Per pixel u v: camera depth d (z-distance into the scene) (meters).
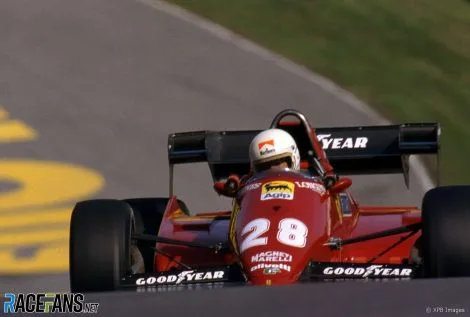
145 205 32.62
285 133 29.56
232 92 60.28
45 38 66.56
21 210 46.25
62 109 58.00
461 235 24.81
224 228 30.62
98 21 68.88
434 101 60.41
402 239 28.98
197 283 26.09
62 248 41.78
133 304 21.77
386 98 60.16
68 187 49.00
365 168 35.16
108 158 52.44
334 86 61.38
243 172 34.97
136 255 29.20
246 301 21.42
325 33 68.00
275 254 25.14
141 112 57.75
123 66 63.38
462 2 77.06
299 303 21.05
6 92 59.97
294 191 27.58
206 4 71.31
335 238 27.89
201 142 33.97
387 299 21.14
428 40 68.50
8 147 53.38
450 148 55.00
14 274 38.97
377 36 68.19
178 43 66.19
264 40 66.81
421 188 50.03
